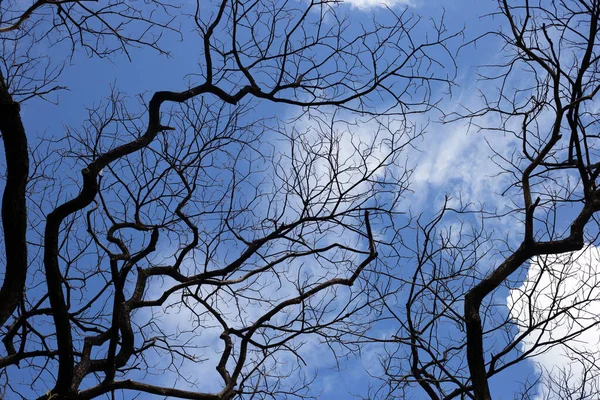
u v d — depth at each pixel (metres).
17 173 6.02
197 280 8.81
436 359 7.83
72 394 7.36
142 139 7.74
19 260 6.25
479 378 6.90
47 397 7.30
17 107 5.84
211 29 8.20
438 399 7.88
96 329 9.29
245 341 8.49
